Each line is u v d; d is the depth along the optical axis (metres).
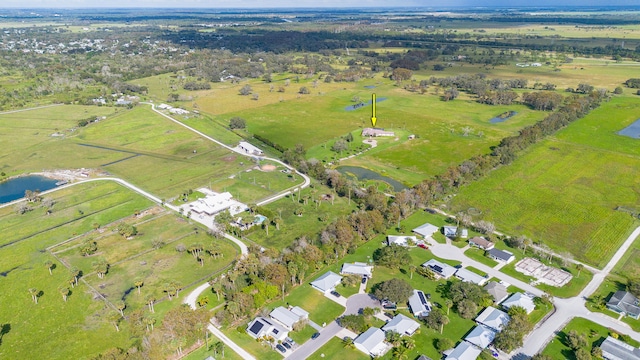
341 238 162.75
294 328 124.69
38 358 116.75
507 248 165.62
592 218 186.88
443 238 174.00
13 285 147.25
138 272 152.75
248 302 129.75
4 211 199.38
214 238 173.88
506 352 116.19
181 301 137.00
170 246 168.62
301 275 145.00
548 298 134.25
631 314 128.88
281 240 171.50
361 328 124.12
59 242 172.62
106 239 174.25
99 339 122.81
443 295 140.12
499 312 129.50
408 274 151.50
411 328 123.69
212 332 124.75
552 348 117.69
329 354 117.19
